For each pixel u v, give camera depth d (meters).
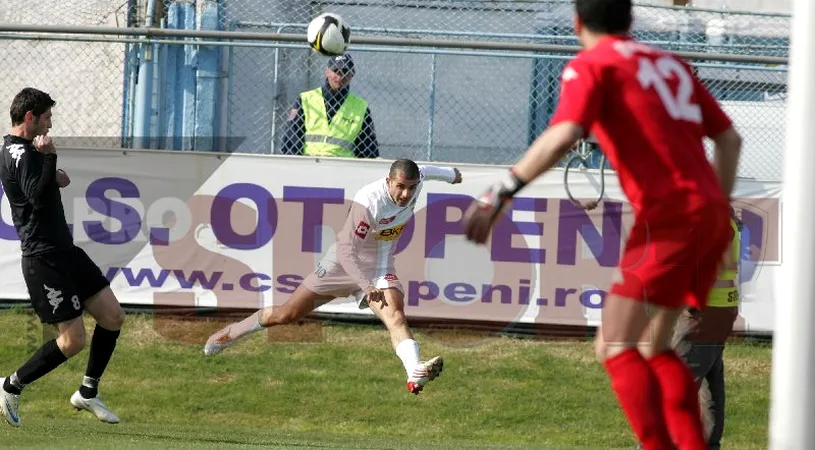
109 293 25.72
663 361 14.39
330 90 36.06
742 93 39.78
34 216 24.62
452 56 40.84
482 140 41.00
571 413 31.95
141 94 37.91
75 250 25.28
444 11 42.25
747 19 43.00
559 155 13.33
